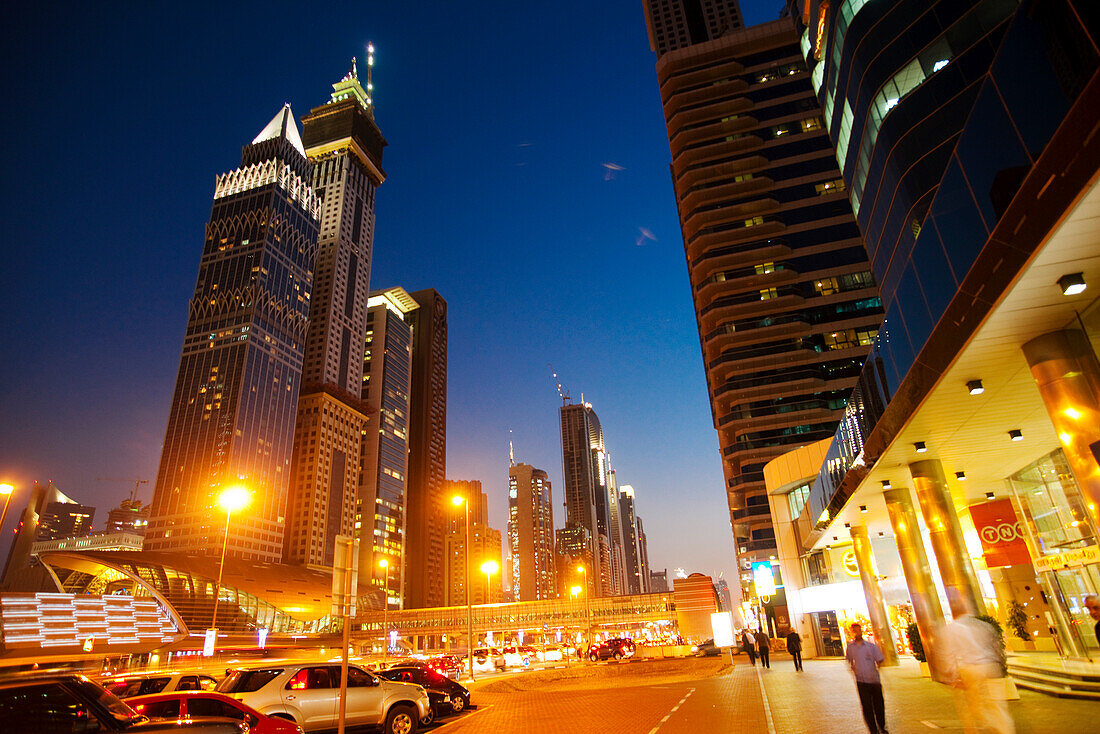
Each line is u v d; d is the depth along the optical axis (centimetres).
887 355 1745
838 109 4978
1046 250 911
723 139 10538
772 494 4678
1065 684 1473
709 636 5962
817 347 9012
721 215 10025
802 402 8762
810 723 1370
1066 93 894
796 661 2844
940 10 3812
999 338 1186
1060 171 824
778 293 9381
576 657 7088
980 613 1894
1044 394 1166
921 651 2208
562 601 12488
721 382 9706
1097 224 856
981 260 1068
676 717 1619
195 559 14262
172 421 19275
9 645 2206
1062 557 1933
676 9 13338
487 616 12875
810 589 4038
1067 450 1134
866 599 3039
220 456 18100
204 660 3991
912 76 3897
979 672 777
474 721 1808
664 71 11381
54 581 12419
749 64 11006
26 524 10112
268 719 1122
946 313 1252
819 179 9900
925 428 1712
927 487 2034
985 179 1118
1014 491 2270
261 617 13900
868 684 1088
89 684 805
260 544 18312
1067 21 882
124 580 12344
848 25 4544
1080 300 1052
